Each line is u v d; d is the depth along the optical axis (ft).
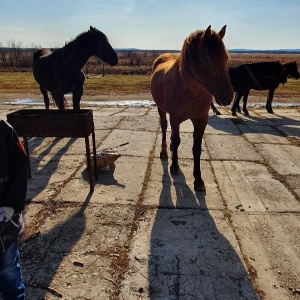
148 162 14.29
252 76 25.58
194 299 6.39
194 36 8.74
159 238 8.43
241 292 6.61
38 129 10.68
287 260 7.66
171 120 11.42
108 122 22.16
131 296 6.43
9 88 44.24
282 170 13.70
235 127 21.63
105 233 8.63
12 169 5.05
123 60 156.04
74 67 16.67
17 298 5.54
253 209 10.14
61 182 11.96
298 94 41.27
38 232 8.60
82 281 6.82
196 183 11.40
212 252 7.88
